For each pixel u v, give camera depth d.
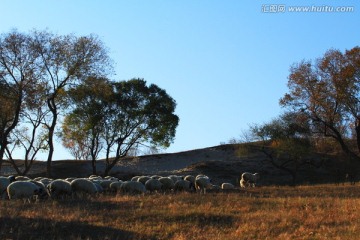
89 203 24.69
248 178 51.00
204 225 19.55
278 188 37.09
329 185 41.22
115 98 63.62
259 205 24.11
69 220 19.86
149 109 64.69
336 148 68.00
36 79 48.47
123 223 19.81
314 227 18.75
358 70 59.59
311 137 63.78
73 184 30.02
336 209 22.44
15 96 47.75
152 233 18.19
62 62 49.53
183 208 22.67
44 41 49.03
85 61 50.44
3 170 73.06
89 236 17.77
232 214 21.33
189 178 42.66
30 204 24.55
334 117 60.94
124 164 79.94
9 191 27.83
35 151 57.94
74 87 51.31
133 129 65.38
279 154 63.28
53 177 68.81
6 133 47.91
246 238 17.27
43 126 56.25
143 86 65.81
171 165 79.75
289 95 61.94
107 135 64.81
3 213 21.23
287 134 61.97
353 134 67.81
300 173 69.00
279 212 21.70
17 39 47.72
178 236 17.55
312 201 25.23
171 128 66.12
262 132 62.91
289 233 17.95
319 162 70.38
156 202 24.80
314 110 61.41
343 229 18.08
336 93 59.97
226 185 41.53
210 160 79.00
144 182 38.31
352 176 65.62
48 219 19.92
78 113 62.44
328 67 60.78
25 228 18.61
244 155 67.06
